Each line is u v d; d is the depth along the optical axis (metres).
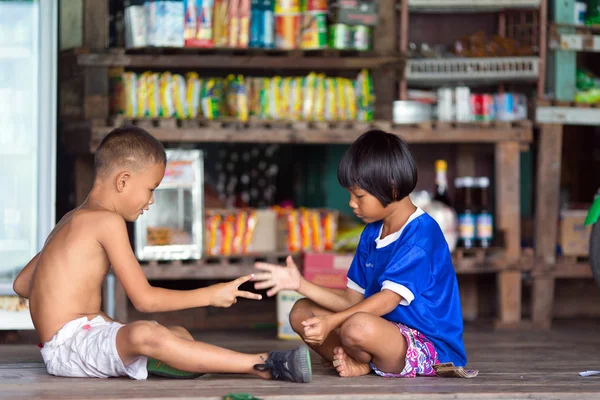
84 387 2.70
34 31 4.55
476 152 5.80
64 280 2.91
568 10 5.31
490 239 5.22
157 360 2.86
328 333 2.91
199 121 4.88
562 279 5.67
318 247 4.99
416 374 2.99
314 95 5.07
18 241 4.52
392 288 2.96
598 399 2.67
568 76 5.31
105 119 4.83
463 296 5.64
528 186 5.92
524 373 3.13
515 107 5.29
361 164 2.99
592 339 4.58
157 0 4.90
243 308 5.26
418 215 3.09
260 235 4.97
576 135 6.41
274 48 5.07
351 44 5.17
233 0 4.99
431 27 5.79
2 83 4.58
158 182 3.04
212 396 2.52
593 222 3.60
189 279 5.61
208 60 5.04
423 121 5.18
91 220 2.92
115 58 4.93
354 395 2.56
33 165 4.56
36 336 4.57
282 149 6.47
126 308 4.68
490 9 5.47
